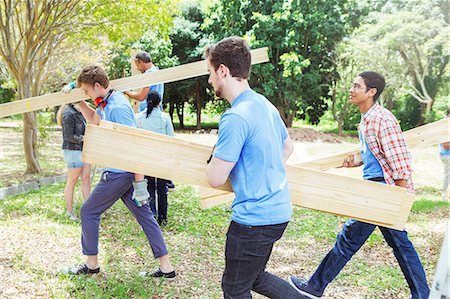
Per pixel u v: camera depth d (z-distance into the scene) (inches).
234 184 87.7
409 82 956.0
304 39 951.6
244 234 87.2
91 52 615.2
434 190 329.4
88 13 375.2
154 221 149.9
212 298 137.6
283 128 96.5
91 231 147.0
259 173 85.5
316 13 909.8
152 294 138.3
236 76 87.5
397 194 85.0
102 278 148.6
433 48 883.4
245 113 84.0
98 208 146.0
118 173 142.5
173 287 144.8
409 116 1062.4
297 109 1007.0
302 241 202.1
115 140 74.0
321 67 997.2
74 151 217.8
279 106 972.6
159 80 143.3
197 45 988.6
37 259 160.6
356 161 137.5
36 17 324.5
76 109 217.6
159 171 77.0
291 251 188.5
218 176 80.0
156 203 215.9
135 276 150.1
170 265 151.3
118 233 199.9
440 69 987.3
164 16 410.0
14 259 159.2
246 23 965.2
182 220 229.0
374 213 85.0
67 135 215.6
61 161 432.1
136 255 173.8
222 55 86.4
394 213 85.4
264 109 88.6
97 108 143.4
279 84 940.0
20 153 494.0
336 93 997.8
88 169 229.1
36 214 222.4
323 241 202.7
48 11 326.3
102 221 219.5
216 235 206.2
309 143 749.3
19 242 177.8
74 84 142.0
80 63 634.2
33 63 357.4
